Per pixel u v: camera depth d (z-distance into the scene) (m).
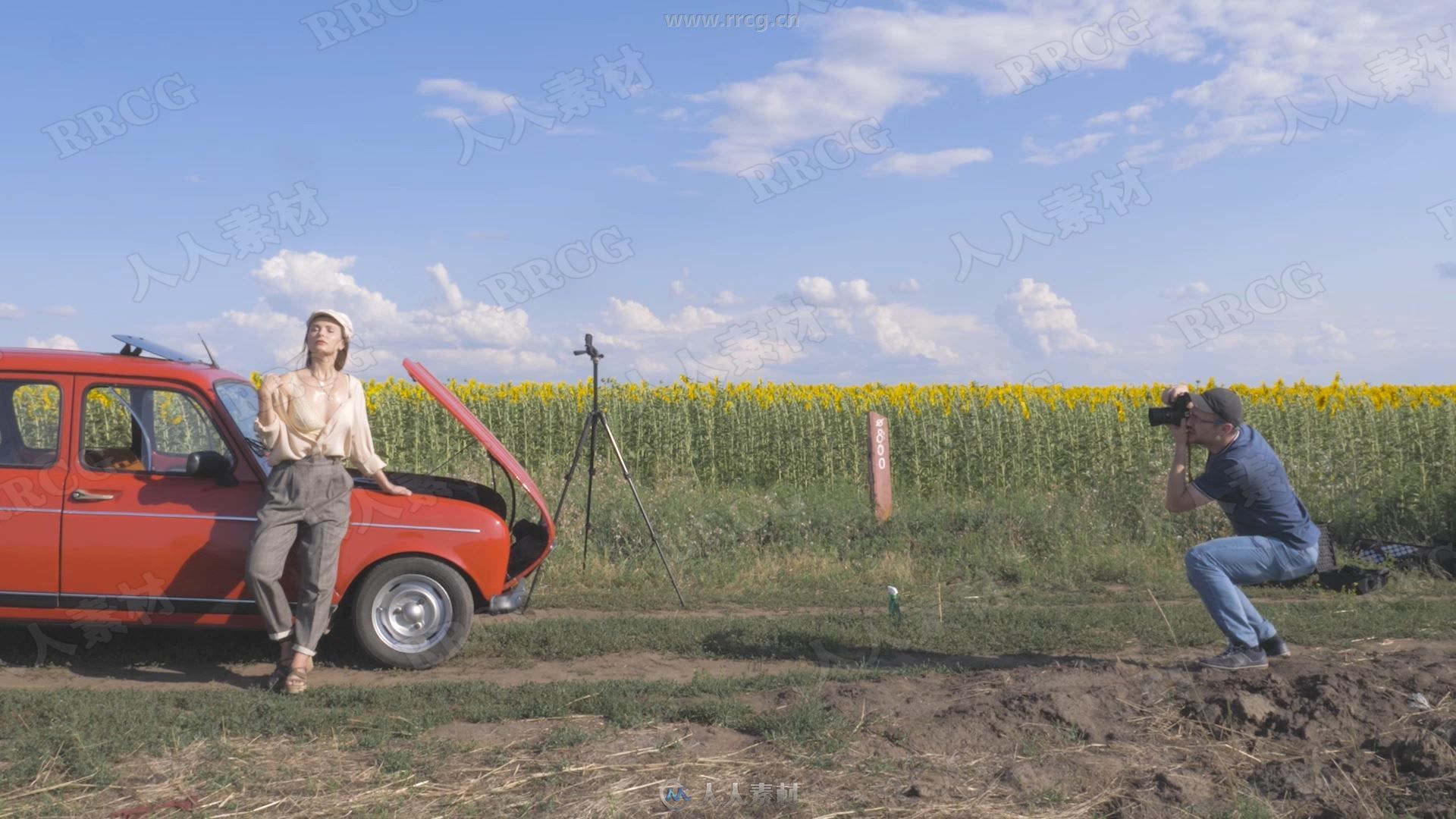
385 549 6.12
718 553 10.40
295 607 5.86
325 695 5.21
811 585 9.31
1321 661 5.73
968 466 16.22
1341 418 15.34
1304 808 3.88
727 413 17.47
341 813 3.74
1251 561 5.64
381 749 4.38
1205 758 4.35
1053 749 4.42
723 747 4.46
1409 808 3.82
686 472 17.05
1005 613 7.76
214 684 5.74
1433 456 13.94
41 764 4.07
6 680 5.72
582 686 5.43
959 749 4.43
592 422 8.88
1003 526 11.28
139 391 6.12
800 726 4.61
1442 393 20.14
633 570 9.45
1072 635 7.12
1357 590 8.89
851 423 17.11
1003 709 4.78
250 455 6.09
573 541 10.03
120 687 5.61
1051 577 9.61
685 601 8.58
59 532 5.83
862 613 7.94
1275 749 4.44
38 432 5.99
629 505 11.32
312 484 5.60
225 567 5.91
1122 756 4.37
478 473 12.51
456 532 6.21
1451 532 10.99
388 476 6.98
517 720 4.88
